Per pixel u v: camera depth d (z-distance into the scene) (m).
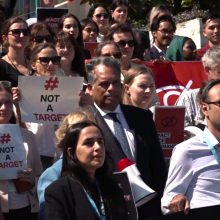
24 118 6.29
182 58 9.16
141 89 6.46
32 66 6.91
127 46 7.72
